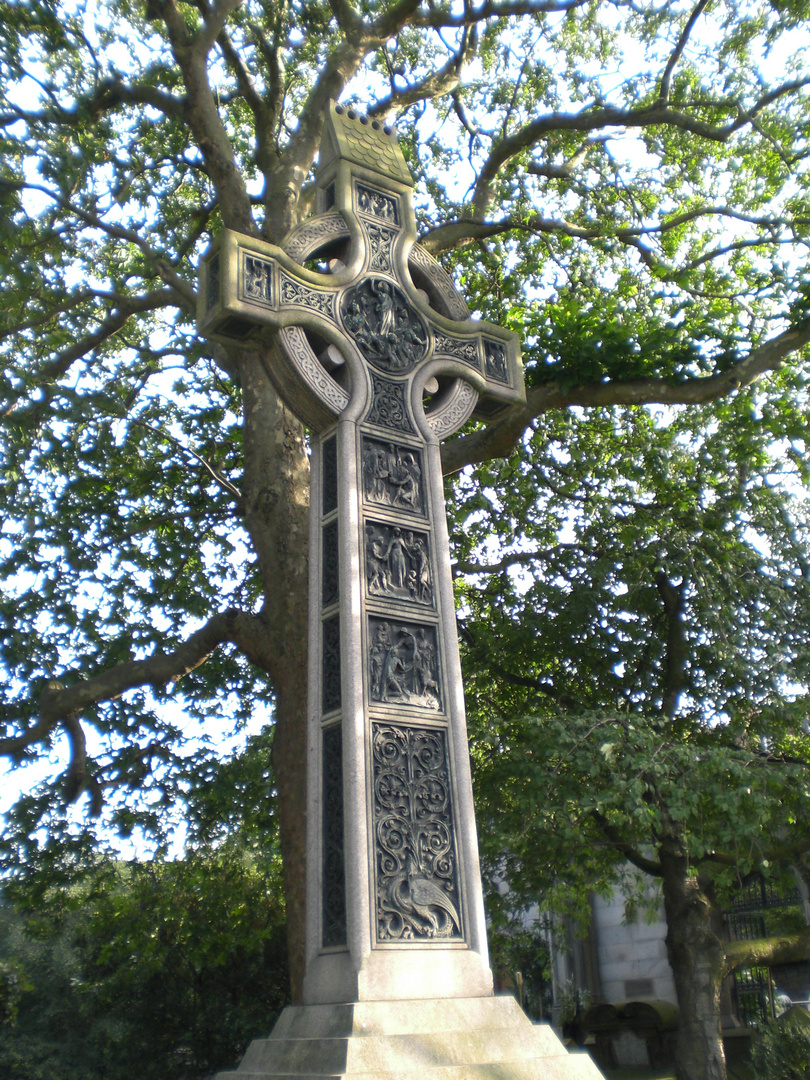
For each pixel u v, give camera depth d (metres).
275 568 10.30
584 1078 4.53
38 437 12.23
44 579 12.20
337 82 12.27
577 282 14.83
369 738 5.11
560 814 10.48
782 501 12.95
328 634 5.58
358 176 6.83
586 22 14.30
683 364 11.25
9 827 11.27
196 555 13.99
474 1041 4.43
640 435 13.84
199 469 13.84
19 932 17.95
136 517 13.30
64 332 11.21
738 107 12.77
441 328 6.82
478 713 13.47
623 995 23.73
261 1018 14.88
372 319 6.43
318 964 4.77
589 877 13.73
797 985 19.33
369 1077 3.89
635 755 9.68
